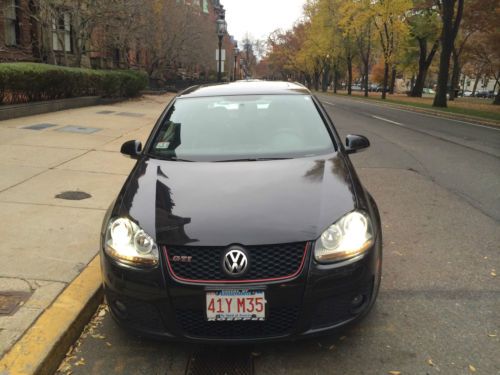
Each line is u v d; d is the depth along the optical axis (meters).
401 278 4.09
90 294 3.57
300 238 2.79
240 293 2.72
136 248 2.89
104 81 18.91
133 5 19.30
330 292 2.80
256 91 4.81
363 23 38.03
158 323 2.87
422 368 2.88
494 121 17.48
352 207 3.05
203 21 34.75
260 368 2.92
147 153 4.05
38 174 7.25
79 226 5.02
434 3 38.59
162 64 31.78
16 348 2.90
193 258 2.78
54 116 13.73
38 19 17.69
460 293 3.81
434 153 10.43
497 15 33.09
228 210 2.97
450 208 6.13
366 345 3.12
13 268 3.98
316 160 3.72
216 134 4.19
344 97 47.34
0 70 11.71
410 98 47.28
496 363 2.92
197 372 2.89
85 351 3.12
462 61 52.12
